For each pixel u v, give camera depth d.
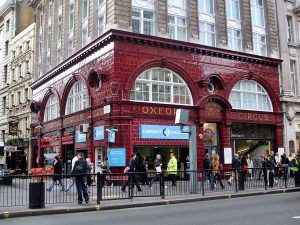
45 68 37.56
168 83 25.58
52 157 32.66
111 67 23.72
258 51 31.08
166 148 24.95
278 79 31.44
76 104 29.92
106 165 22.31
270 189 18.42
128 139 23.12
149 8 25.69
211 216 10.50
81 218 11.08
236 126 28.38
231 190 17.95
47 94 35.28
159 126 24.44
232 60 28.66
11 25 49.81
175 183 16.55
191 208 12.73
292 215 10.27
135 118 23.75
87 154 26.69
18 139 39.94
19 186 13.32
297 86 33.09
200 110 26.09
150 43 24.69
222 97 27.34
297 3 34.56
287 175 20.02
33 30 43.03
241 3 30.39
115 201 14.47
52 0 37.03
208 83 27.05
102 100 24.75
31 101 39.75
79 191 13.84
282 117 31.06
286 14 33.59
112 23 24.02
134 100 24.08
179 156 25.42
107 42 24.30
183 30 27.17
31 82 41.59
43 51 38.12
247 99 29.55
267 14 31.95
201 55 27.00
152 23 25.73
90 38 27.39
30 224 10.03
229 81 28.19
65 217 11.44
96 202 14.24
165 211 12.14
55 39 35.09
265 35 31.70
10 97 48.09
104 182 14.58
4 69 51.16
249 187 18.47
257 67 30.16
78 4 30.06
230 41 29.44
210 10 28.92
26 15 48.03
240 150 28.39
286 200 14.26
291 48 33.25
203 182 16.45
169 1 26.80
